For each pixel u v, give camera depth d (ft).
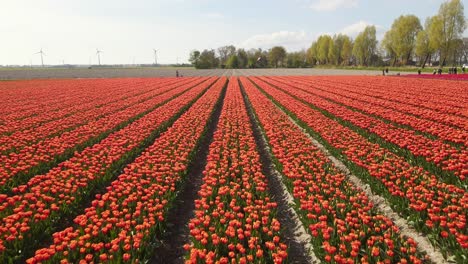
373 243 22.54
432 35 311.68
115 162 41.37
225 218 26.21
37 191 29.60
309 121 62.80
